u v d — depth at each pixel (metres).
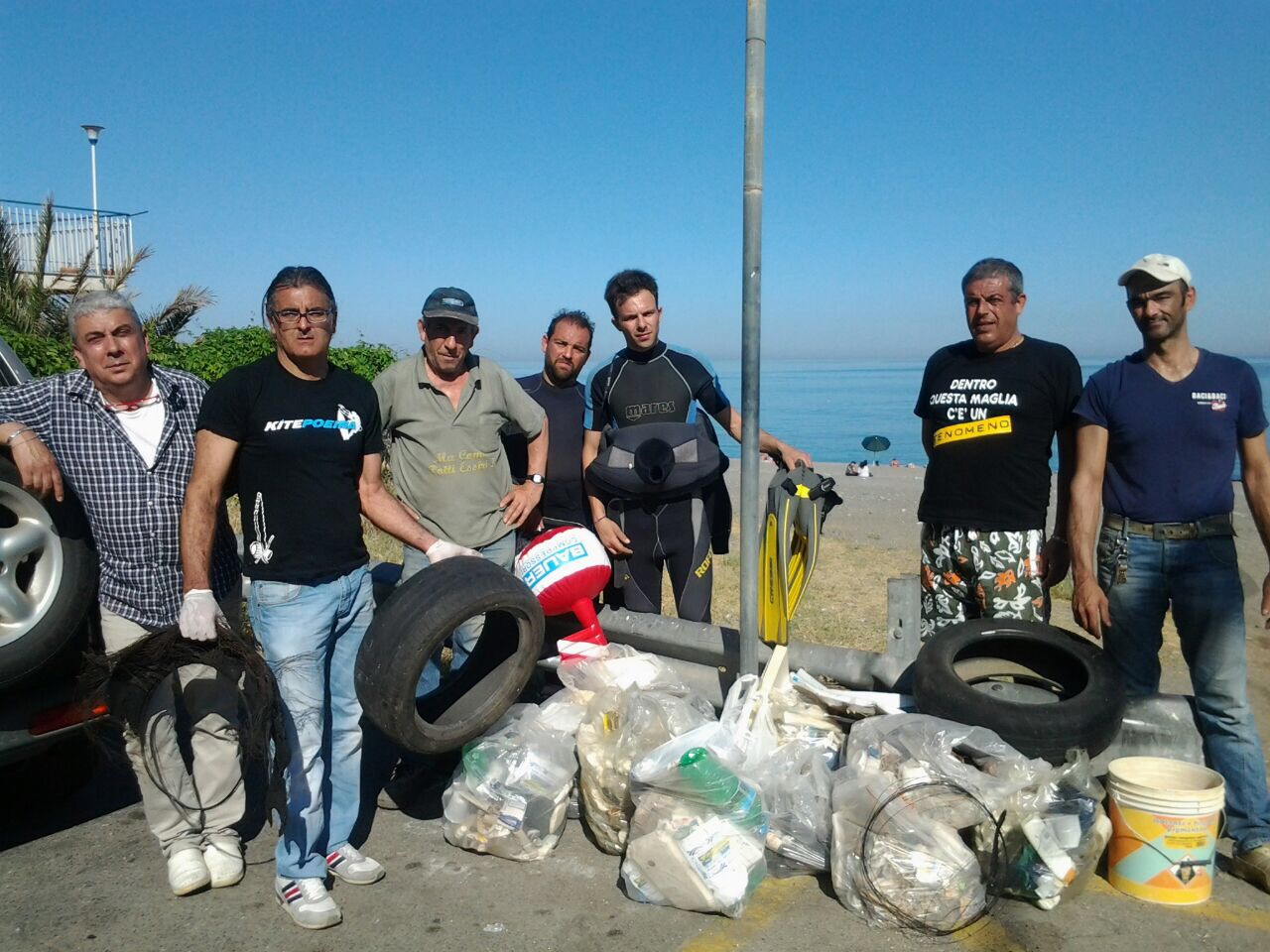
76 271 19.23
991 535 4.11
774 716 4.09
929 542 4.38
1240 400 3.67
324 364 3.60
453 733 3.56
